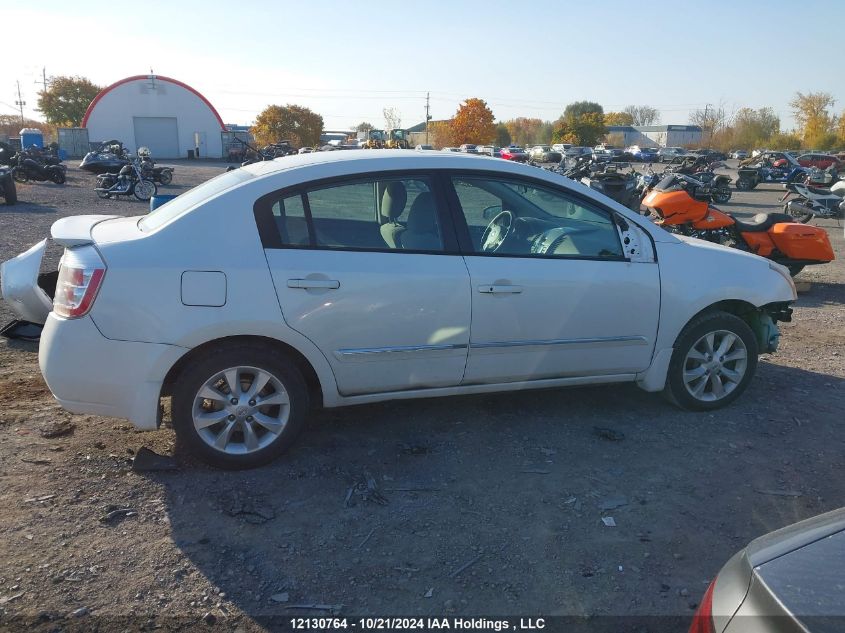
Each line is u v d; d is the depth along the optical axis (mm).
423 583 2924
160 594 2809
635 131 111250
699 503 3578
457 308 3914
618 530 3324
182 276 3498
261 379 3715
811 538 1804
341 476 3764
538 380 4246
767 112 84500
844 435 4422
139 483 3627
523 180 4203
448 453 4051
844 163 43750
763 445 4246
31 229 12602
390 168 3953
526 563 3064
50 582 2846
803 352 6246
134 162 19766
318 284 3656
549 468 3898
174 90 59969
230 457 3730
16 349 5715
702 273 4480
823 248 8586
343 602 2803
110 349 3471
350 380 3857
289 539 3197
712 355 4633
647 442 4246
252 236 3627
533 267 4070
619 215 4348
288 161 4020
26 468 3729
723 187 20906
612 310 4246
